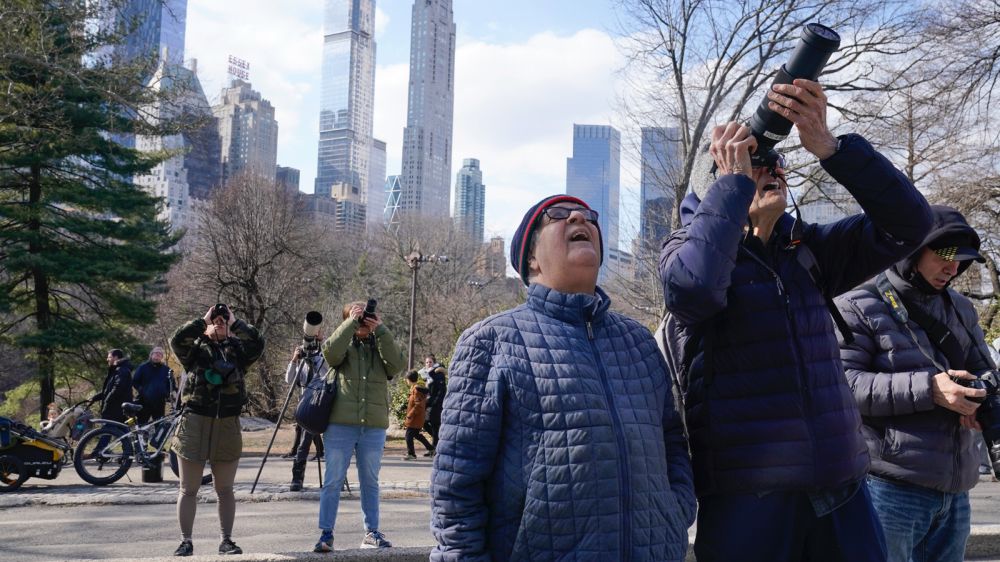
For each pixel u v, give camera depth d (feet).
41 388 77.25
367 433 19.51
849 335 8.86
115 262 75.87
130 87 48.65
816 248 8.98
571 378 7.60
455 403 7.80
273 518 25.72
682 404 8.83
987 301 65.21
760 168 8.26
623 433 7.54
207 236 131.75
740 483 7.96
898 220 7.93
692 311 7.82
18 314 80.59
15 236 72.54
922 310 10.79
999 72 54.44
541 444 7.42
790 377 7.95
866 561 7.83
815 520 7.95
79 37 47.32
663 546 7.55
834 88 67.21
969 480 10.75
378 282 205.16
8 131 65.72
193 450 18.02
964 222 10.50
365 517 19.89
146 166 76.89
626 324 8.64
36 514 26.66
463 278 213.66
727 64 74.43
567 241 8.32
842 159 7.71
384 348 19.65
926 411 10.52
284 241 133.80
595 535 7.16
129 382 45.88
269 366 126.41
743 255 8.37
